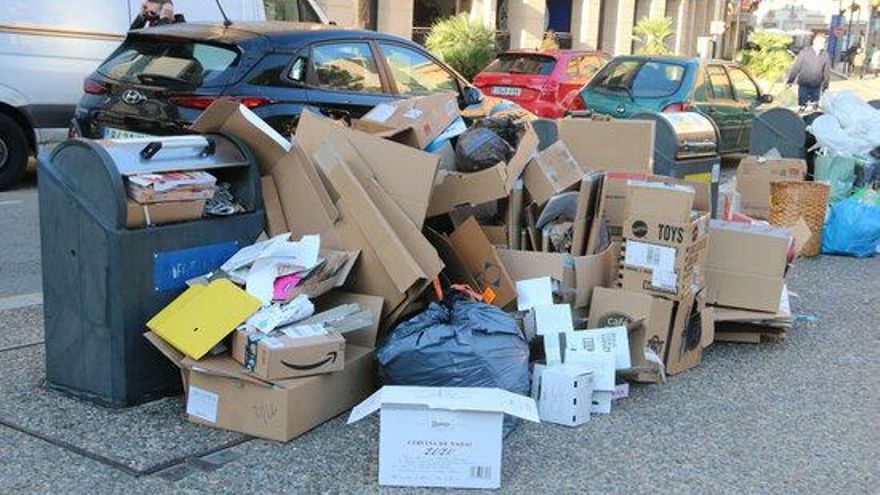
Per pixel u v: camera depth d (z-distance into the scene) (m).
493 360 4.04
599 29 31.56
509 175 4.94
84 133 7.68
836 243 8.38
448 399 3.61
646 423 4.32
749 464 3.95
